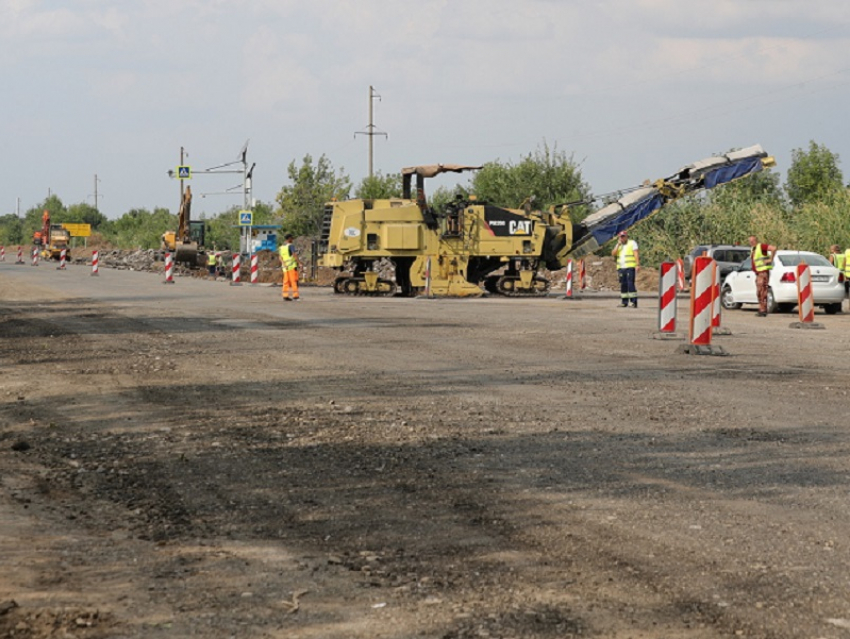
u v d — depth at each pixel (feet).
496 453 33.47
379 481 29.71
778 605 19.04
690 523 24.88
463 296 150.61
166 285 169.68
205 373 54.19
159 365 57.62
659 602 19.25
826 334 81.76
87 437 37.22
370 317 95.30
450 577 20.89
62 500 28.30
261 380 51.39
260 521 25.66
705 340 64.34
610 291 170.30
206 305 113.19
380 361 59.41
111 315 96.32
